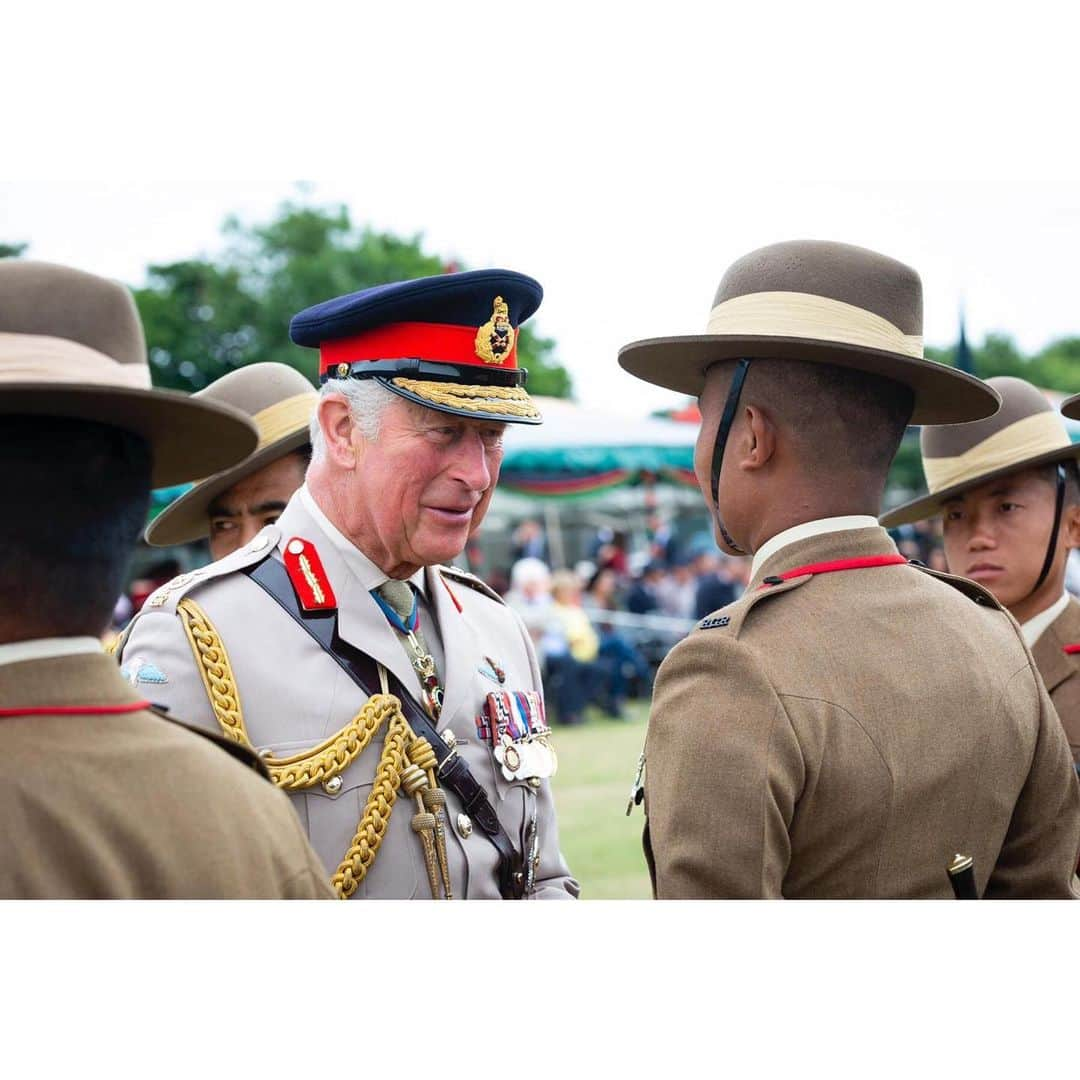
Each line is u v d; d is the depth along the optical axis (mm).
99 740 1470
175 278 20766
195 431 1549
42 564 1442
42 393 1378
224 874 1474
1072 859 2137
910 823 1891
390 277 22359
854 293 2027
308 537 2352
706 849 1808
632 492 17578
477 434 2299
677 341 2041
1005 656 2100
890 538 2111
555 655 12078
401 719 2260
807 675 1888
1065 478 3057
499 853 2326
